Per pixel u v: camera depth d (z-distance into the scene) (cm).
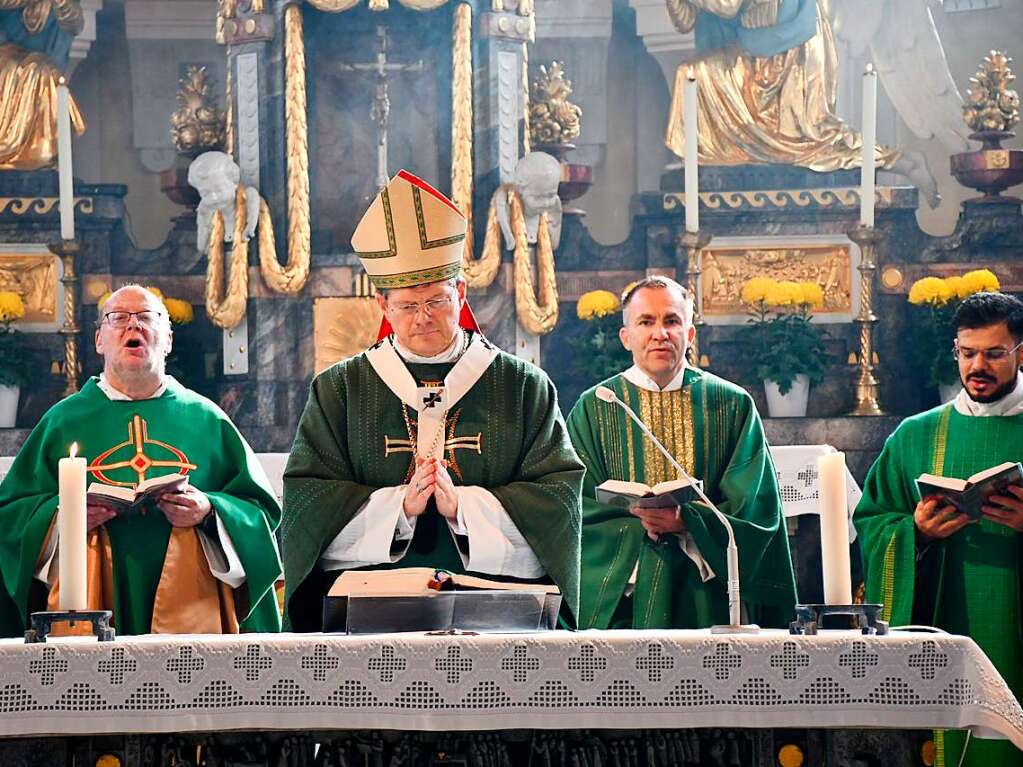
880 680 497
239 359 1187
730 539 551
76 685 482
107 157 1327
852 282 1220
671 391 766
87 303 1220
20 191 1224
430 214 601
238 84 1202
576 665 491
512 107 1204
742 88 1248
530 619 520
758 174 1236
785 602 723
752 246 1220
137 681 484
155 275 1232
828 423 1140
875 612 512
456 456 613
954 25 1341
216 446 750
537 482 601
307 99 1208
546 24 1327
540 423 618
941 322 1173
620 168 1341
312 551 582
